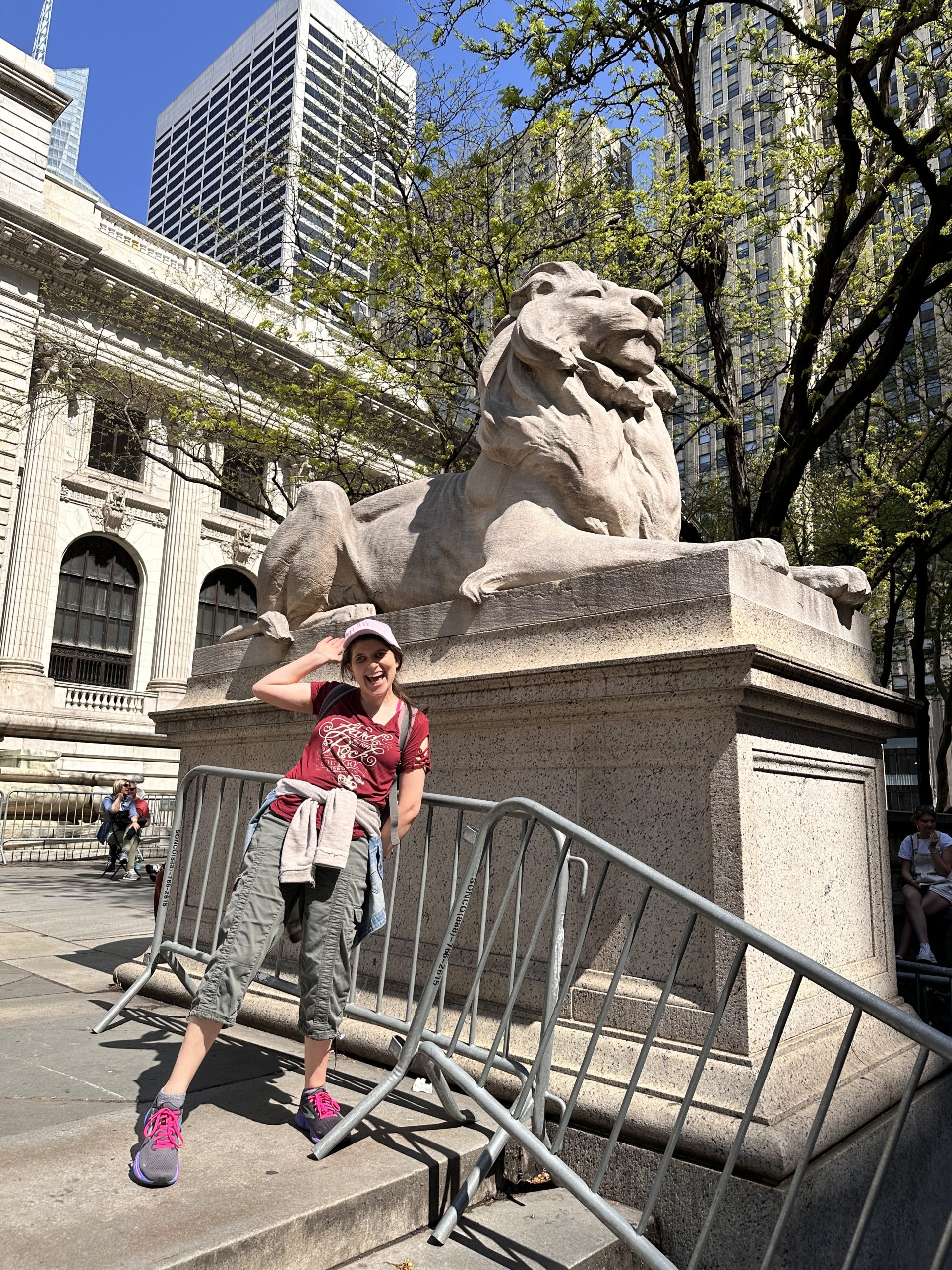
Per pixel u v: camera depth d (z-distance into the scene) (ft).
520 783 12.21
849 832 12.96
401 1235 8.12
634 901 10.73
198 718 17.84
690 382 36.47
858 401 30.91
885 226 41.37
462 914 9.79
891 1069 11.02
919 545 44.52
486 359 15.55
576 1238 8.38
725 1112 8.98
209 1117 9.63
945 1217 11.62
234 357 49.62
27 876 46.06
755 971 9.65
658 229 33.73
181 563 93.30
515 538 13.80
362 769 9.40
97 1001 15.93
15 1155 8.34
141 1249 6.60
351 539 17.30
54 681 81.05
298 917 9.50
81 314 81.10
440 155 36.52
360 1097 10.54
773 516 32.68
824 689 11.63
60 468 85.15
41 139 81.97
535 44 27.89
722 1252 8.57
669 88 34.60
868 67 27.12
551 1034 8.91
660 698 10.73
